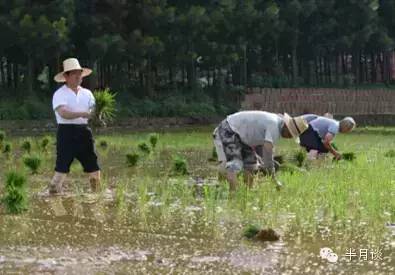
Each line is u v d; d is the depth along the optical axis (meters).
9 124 30.31
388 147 18.70
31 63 33.97
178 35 36.75
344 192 8.41
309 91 41.56
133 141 20.62
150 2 35.22
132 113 35.41
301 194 8.45
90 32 34.91
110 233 6.25
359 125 37.22
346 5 43.06
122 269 4.95
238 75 44.62
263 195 8.23
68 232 6.26
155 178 10.63
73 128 8.83
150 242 5.88
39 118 32.19
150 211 7.49
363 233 6.38
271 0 40.50
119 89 37.88
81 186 9.62
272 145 8.66
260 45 43.31
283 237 6.17
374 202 7.86
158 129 31.66
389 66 50.00
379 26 45.38
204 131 29.48
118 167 12.52
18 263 5.07
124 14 34.81
